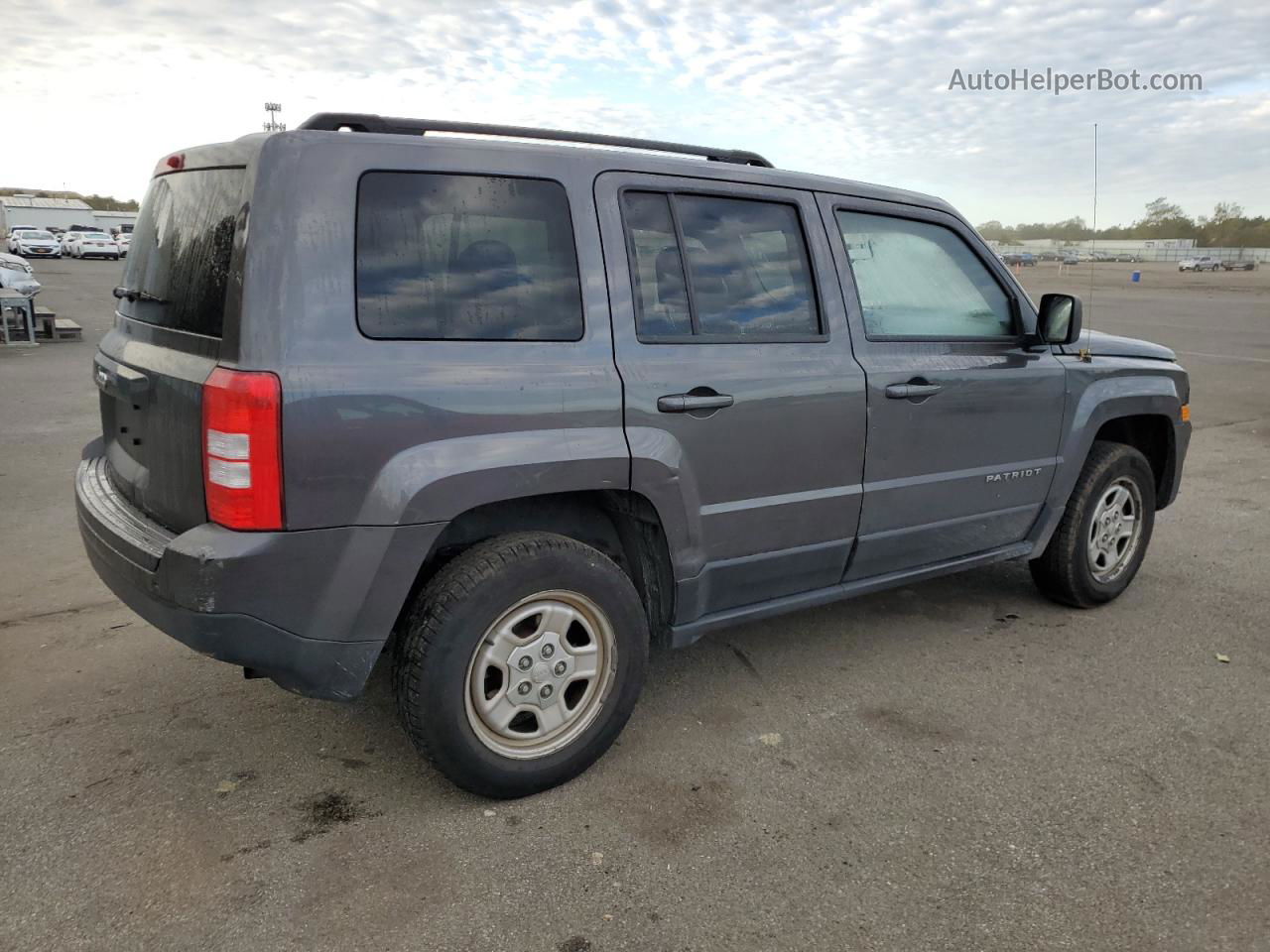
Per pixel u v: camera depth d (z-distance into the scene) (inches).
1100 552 180.4
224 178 101.7
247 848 103.6
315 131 99.8
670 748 127.3
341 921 92.1
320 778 118.0
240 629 95.7
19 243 1849.2
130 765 120.3
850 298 139.0
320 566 97.5
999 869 101.7
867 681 148.7
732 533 128.3
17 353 537.0
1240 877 100.7
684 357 120.6
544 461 107.6
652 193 121.8
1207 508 256.8
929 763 123.9
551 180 113.1
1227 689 146.9
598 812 112.0
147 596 100.3
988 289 159.8
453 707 106.1
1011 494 161.6
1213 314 950.4
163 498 105.9
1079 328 157.0
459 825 108.8
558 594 112.4
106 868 99.7
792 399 129.8
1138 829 109.3
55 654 152.9
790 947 89.7
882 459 142.2
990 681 149.0
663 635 129.0
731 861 102.7
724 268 127.2
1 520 223.3
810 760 124.4
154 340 111.0
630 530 126.9
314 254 96.6
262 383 92.4
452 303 105.0
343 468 97.0
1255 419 397.7
